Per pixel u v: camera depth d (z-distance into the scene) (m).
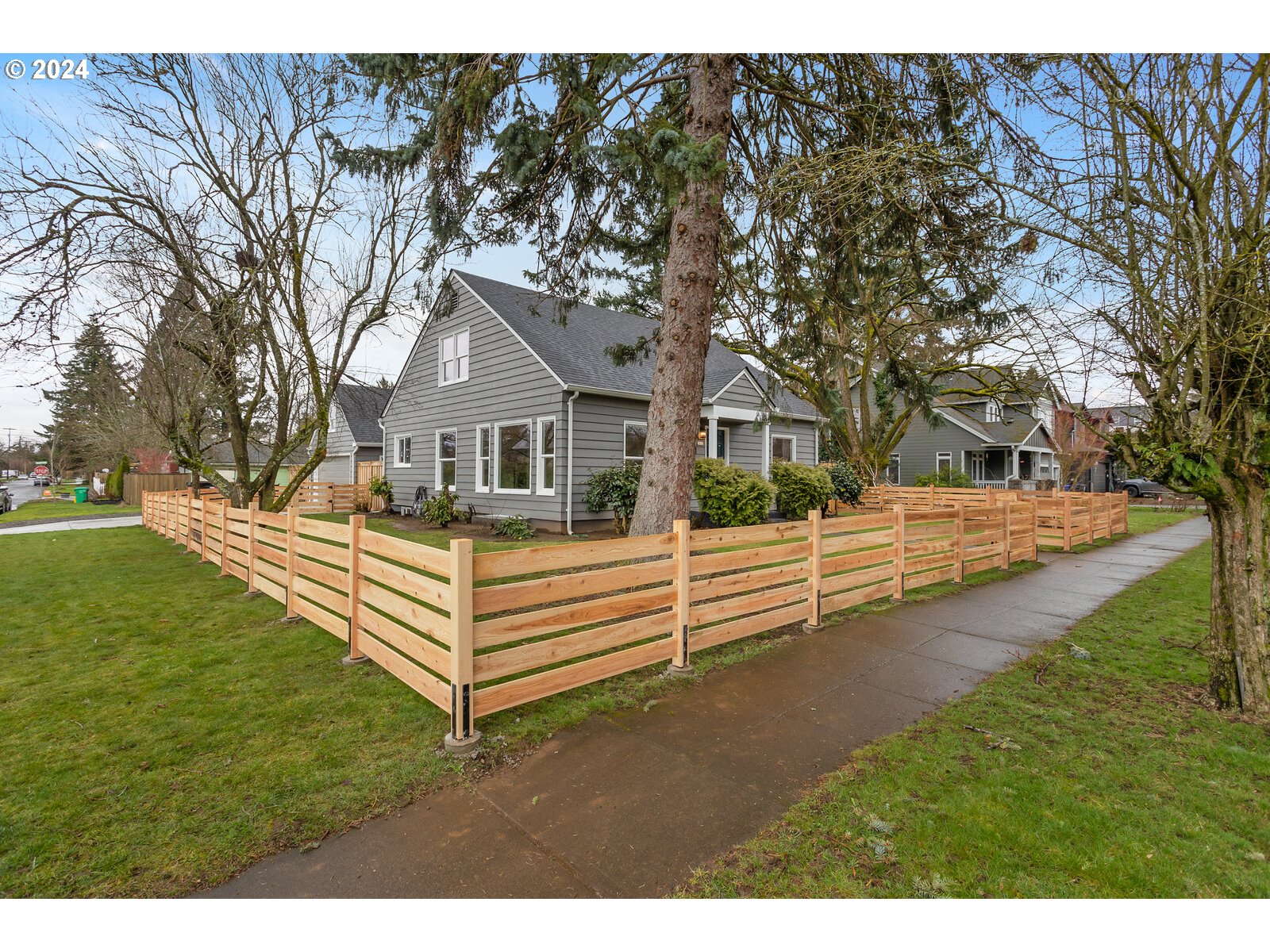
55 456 43.44
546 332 13.03
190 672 4.34
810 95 6.27
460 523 14.15
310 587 5.38
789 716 3.59
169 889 2.12
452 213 6.02
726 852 2.31
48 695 3.91
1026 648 4.95
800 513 13.32
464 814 2.57
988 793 2.71
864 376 17.16
